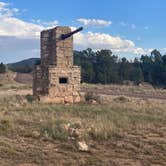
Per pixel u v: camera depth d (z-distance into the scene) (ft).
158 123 74.08
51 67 114.52
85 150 49.57
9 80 386.93
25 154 45.98
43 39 119.44
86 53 417.49
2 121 64.80
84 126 64.28
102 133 58.13
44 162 43.29
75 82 117.60
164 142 55.77
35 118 73.15
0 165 40.88
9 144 49.70
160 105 115.44
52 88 114.52
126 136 59.77
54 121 68.13
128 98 141.49
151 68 392.27
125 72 393.09
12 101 109.50
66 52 117.08
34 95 119.03
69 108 95.30
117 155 48.14
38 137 55.72
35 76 118.42
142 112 91.97
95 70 383.04
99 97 124.77
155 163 45.32
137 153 49.62
